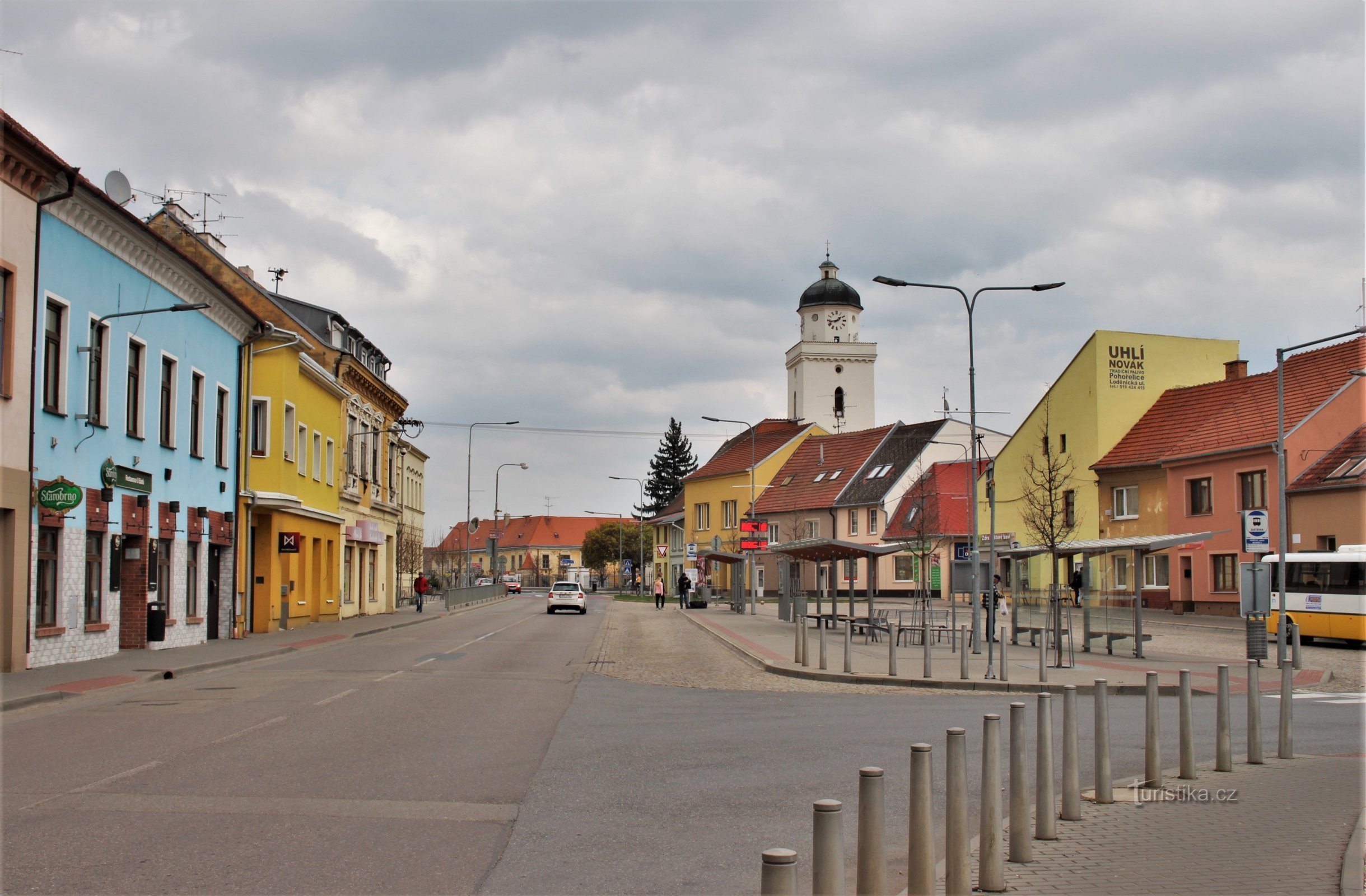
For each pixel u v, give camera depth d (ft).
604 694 58.65
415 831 26.21
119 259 76.13
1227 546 141.90
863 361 344.90
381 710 49.24
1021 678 67.00
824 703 55.98
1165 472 156.04
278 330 108.88
